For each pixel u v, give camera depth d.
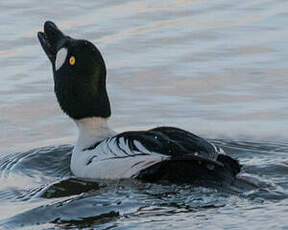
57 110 15.22
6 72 16.47
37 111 15.17
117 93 15.71
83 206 11.09
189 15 18.78
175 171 11.26
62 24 18.20
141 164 11.55
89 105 12.73
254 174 11.80
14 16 18.72
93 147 12.45
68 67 12.80
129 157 11.67
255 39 17.62
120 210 10.81
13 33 17.92
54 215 10.96
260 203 10.62
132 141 11.84
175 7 19.22
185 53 17.06
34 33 17.84
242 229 9.86
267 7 19.25
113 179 11.76
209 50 17.17
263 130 14.27
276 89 15.72
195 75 16.25
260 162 12.55
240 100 15.41
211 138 13.96
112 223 10.45
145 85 15.96
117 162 11.77
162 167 11.31
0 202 11.79
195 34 17.84
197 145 11.40
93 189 11.73
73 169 12.53
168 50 17.19
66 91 12.80
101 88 12.83
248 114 14.92
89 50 12.77
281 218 10.12
